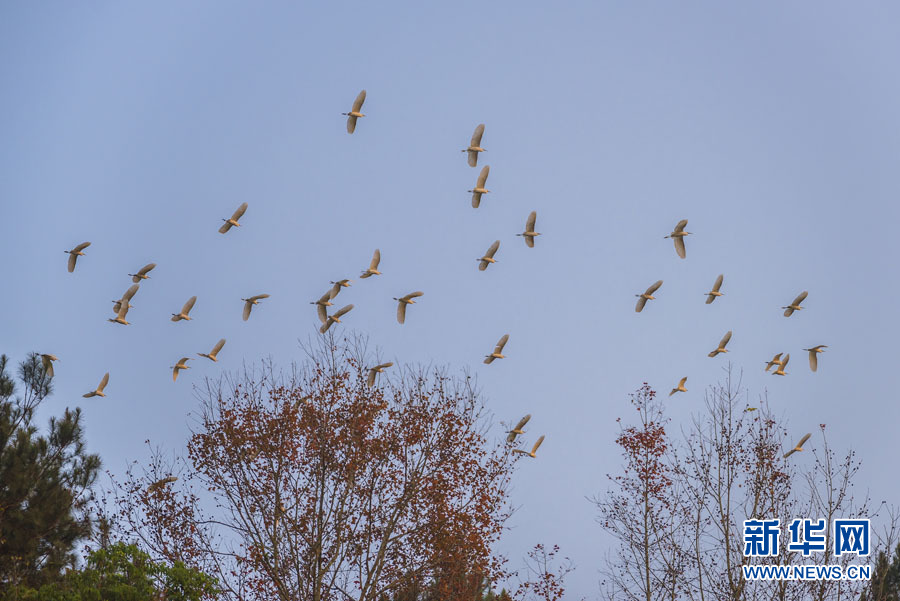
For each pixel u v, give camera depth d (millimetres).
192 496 37062
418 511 36781
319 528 35500
